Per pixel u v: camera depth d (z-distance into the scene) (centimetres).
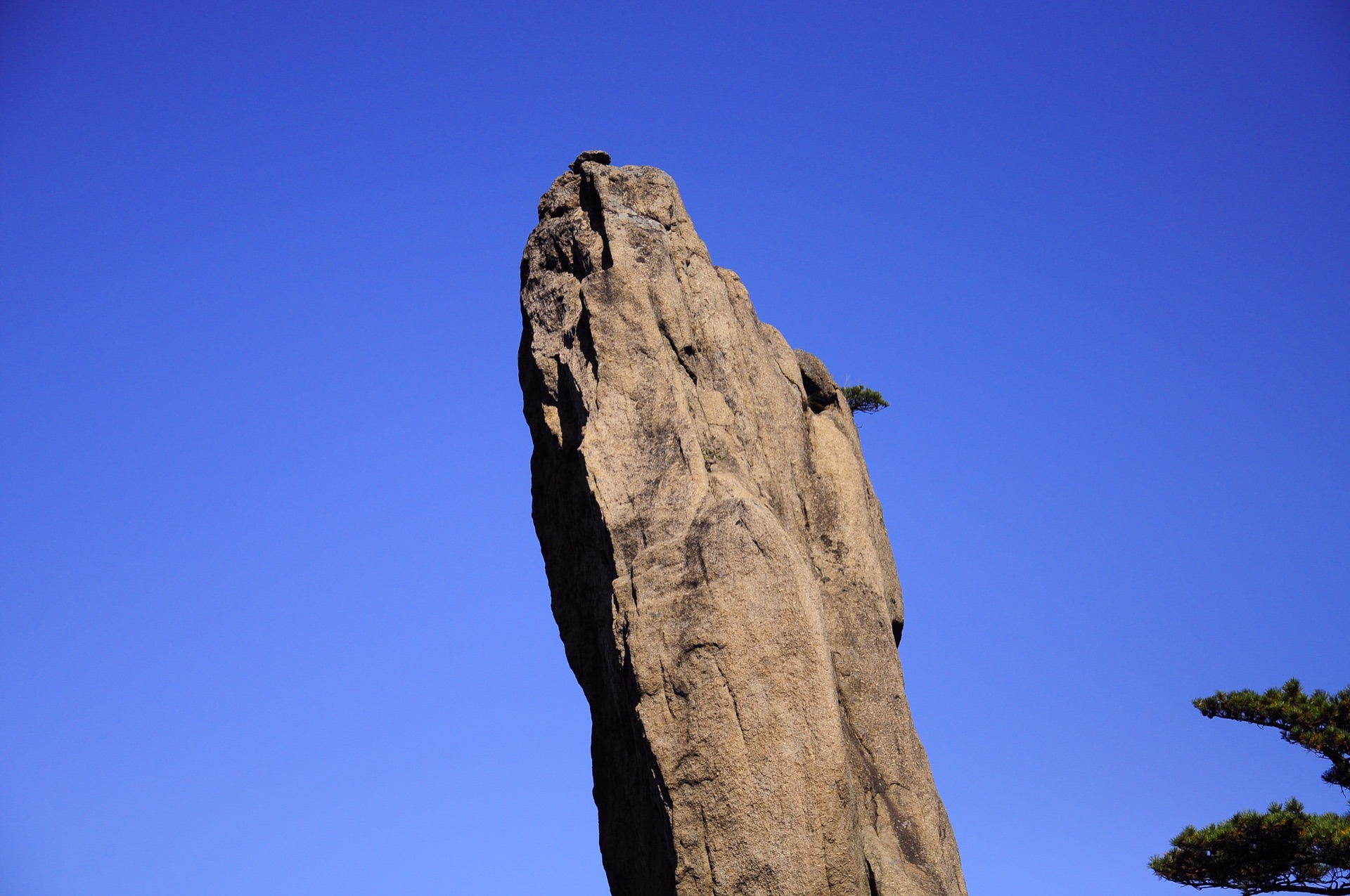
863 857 2127
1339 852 3023
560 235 2702
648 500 2278
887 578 2808
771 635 2122
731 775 2045
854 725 2380
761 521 2198
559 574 2583
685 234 2708
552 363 2541
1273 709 3294
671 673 2123
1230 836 3128
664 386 2402
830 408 2866
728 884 1995
